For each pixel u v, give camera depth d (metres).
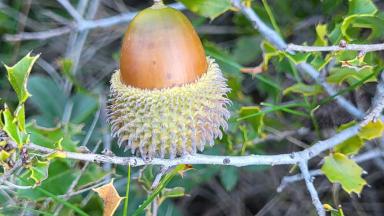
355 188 0.18
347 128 0.19
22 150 0.16
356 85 0.19
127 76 0.16
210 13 0.20
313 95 0.21
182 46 0.15
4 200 0.19
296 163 0.18
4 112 0.16
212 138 0.16
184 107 0.15
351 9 0.19
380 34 0.19
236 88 0.22
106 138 0.22
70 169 0.19
